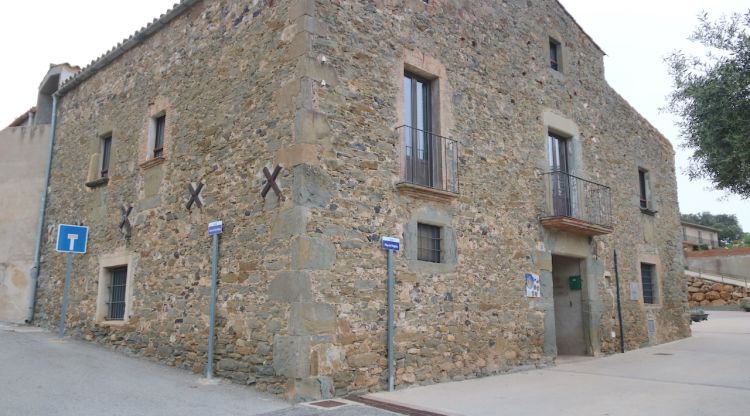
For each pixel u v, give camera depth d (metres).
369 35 7.12
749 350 10.45
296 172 6.13
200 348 7.08
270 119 6.66
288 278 5.97
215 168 7.44
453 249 7.64
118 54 10.13
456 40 8.40
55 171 11.56
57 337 9.68
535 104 9.72
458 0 8.62
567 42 10.94
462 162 8.03
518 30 9.73
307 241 5.97
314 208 6.11
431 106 7.96
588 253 10.29
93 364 7.45
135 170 9.13
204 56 8.09
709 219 54.81
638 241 11.83
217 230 7.06
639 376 7.73
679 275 13.15
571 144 10.46
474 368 7.62
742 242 44.81
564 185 10.15
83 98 11.14
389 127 7.10
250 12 7.38
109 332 8.92
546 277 9.12
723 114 5.65
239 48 7.44
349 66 6.79
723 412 5.38
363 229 6.55
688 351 10.48
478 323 7.80
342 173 6.46
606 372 8.14
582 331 10.12
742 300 23.28
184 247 7.73
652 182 12.79
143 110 9.25
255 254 6.51
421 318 7.03
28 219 11.78
